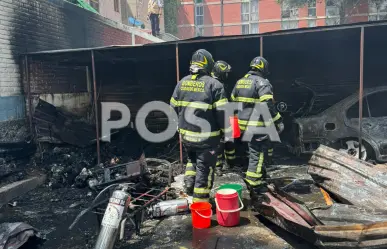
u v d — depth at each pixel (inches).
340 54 348.5
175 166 245.9
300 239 140.9
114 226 128.3
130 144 326.0
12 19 267.6
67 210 191.9
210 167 161.5
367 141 246.2
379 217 137.9
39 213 188.2
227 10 1166.3
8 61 264.1
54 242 151.8
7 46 263.0
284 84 362.9
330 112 257.4
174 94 170.2
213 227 154.7
